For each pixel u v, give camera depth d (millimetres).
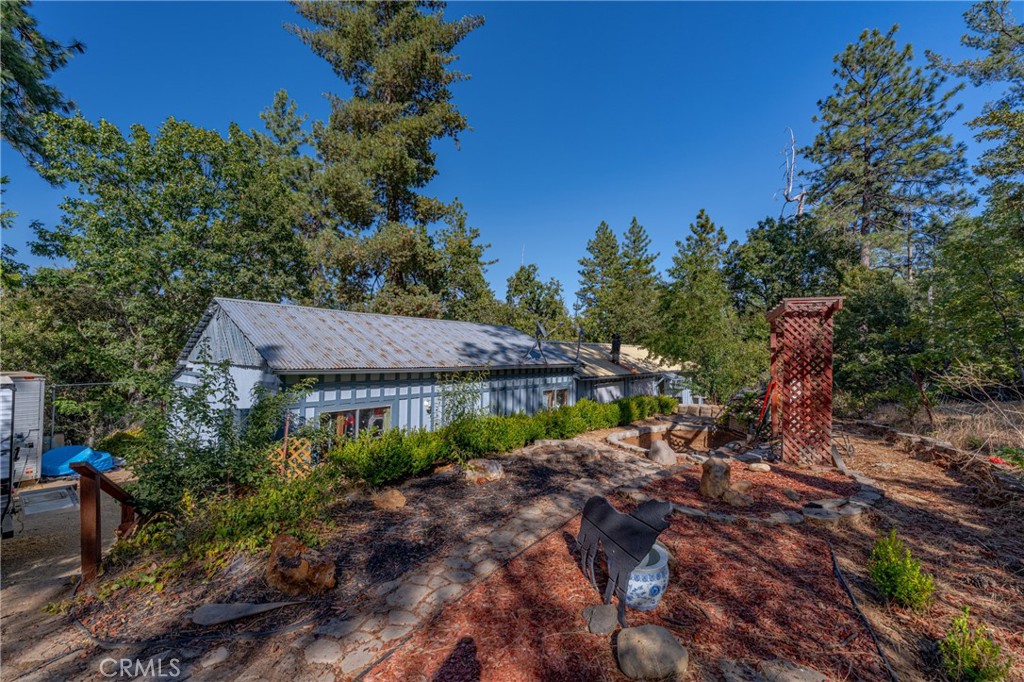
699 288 16547
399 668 3102
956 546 4773
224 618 3811
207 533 5102
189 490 5781
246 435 6980
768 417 10094
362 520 5941
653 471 8297
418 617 3719
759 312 21125
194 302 17031
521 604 3822
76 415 16734
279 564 4246
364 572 4531
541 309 38000
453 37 22594
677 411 19125
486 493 7082
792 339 8320
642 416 16797
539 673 2975
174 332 16625
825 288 21359
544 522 5719
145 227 16656
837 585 4012
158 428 5883
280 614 3906
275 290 19453
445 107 22375
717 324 16156
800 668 2924
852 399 14086
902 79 19812
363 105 21547
